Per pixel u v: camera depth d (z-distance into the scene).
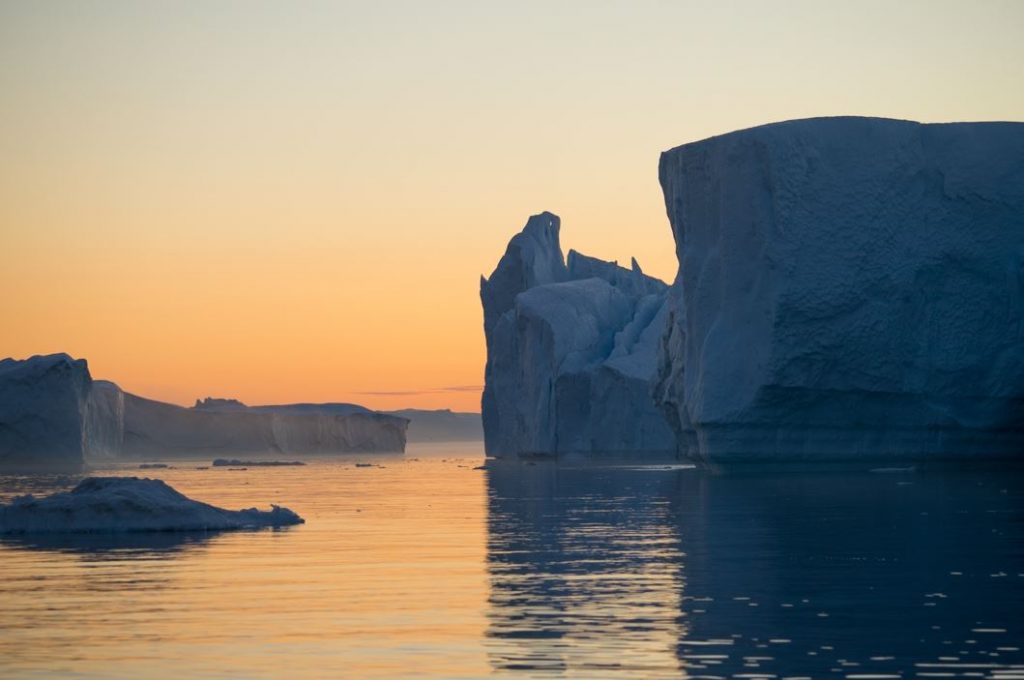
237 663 15.93
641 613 19.05
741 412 60.16
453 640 17.23
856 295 59.53
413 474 85.81
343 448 190.25
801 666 15.29
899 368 59.94
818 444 61.19
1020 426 60.72
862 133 61.06
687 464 84.69
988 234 60.94
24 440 130.38
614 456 107.50
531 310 115.69
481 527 34.78
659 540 29.64
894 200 60.69
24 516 34.59
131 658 16.25
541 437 113.38
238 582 23.16
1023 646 16.28
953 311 60.81
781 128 60.75
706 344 61.88
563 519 36.94
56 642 17.33
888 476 55.16
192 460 164.75
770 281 60.12
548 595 21.02
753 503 40.56
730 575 22.97
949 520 32.62
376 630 18.03
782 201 60.06
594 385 108.50
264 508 45.41
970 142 61.38
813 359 59.41
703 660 15.70
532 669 15.41
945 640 16.67
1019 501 38.72
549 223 135.00
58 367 131.12
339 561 26.39
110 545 30.41
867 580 21.92
